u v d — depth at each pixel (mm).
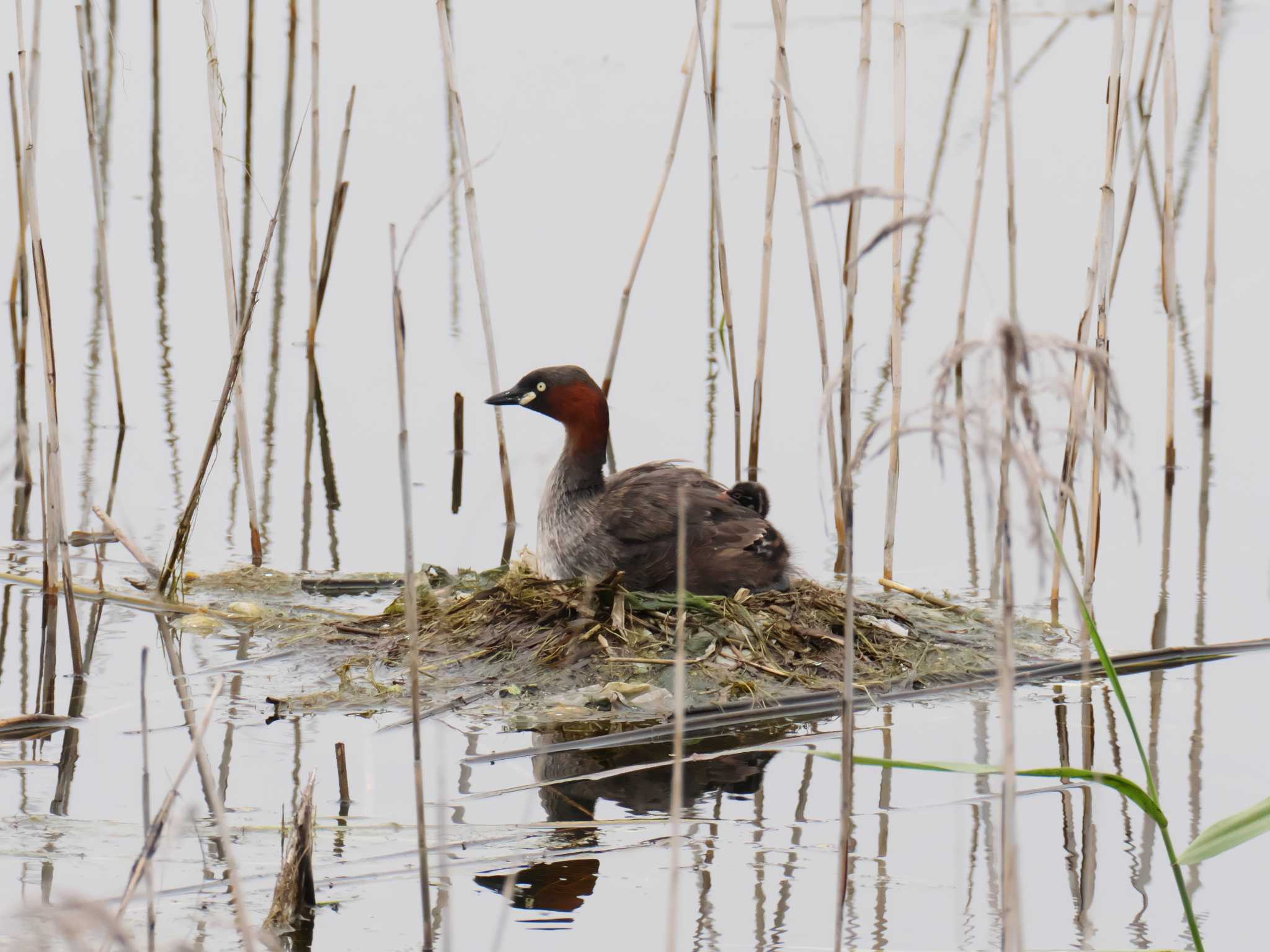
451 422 16188
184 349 17547
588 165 22000
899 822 8727
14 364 16938
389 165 21672
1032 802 9000
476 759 9555
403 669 11047
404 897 7770
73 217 20375
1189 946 7426
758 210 20672
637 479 12656
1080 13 28438
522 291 18734
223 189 13117
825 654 11258
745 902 7746
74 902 5551
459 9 28250
